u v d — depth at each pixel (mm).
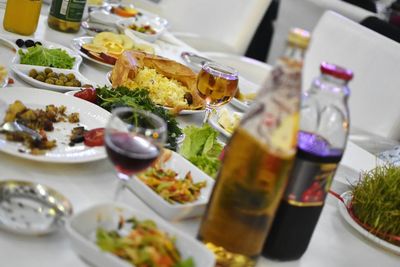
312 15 3752
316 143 853
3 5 1867
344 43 2297
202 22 2824
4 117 1066
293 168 856
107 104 1270
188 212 944
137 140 858
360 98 2234
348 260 1028
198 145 1172
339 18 2342
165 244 785
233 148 800
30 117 1059
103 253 736
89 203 925
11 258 744
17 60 1412
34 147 1003
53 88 1332
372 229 1110
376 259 1068
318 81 867
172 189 982
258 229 809
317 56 2359
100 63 1611
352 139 2135
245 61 2469
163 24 2330
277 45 3949
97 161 1065
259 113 773
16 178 923
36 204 843
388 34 2795
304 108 857
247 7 2695
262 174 778
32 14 1630
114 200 902
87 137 1076
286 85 754
